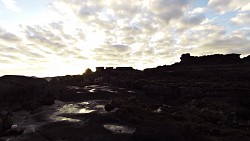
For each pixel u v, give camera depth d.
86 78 71.56
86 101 38.56
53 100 38.12
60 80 68.25
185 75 60.97
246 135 18.61
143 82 52.91
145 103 35.75
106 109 28.59
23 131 20.33
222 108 29.80
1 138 18.47
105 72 82.25
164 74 65.06
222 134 18.69
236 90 38.41
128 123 21.61
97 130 19.52
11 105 34.50
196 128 19.45
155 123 19.94
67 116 26.52
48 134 18.97
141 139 16.14
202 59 85.94
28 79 44.34
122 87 54.22
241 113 27.31
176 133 16.59
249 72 54.16
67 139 17.67
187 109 29.34
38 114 28.45
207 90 40.50
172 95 42.41
